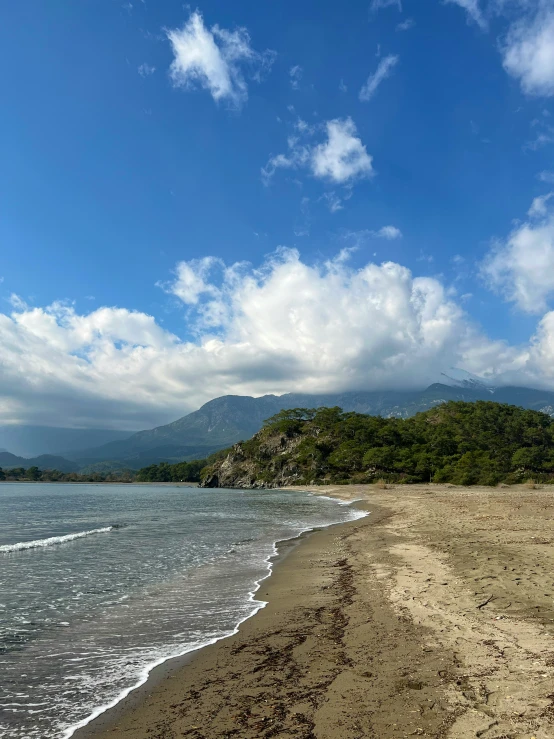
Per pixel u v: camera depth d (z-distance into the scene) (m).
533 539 21.06
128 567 18.97
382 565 17.55
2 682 8.21
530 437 123.12
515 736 5.73
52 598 14.16
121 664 8.98
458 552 18.61
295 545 24.34
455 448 115.69
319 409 178.88
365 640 9.61
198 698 7.39
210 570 18.23
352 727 6.18
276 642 9.89
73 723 6.73
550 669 7.60
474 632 9.64
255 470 157.50
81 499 84.00
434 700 6.81
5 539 29.27
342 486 111.06
